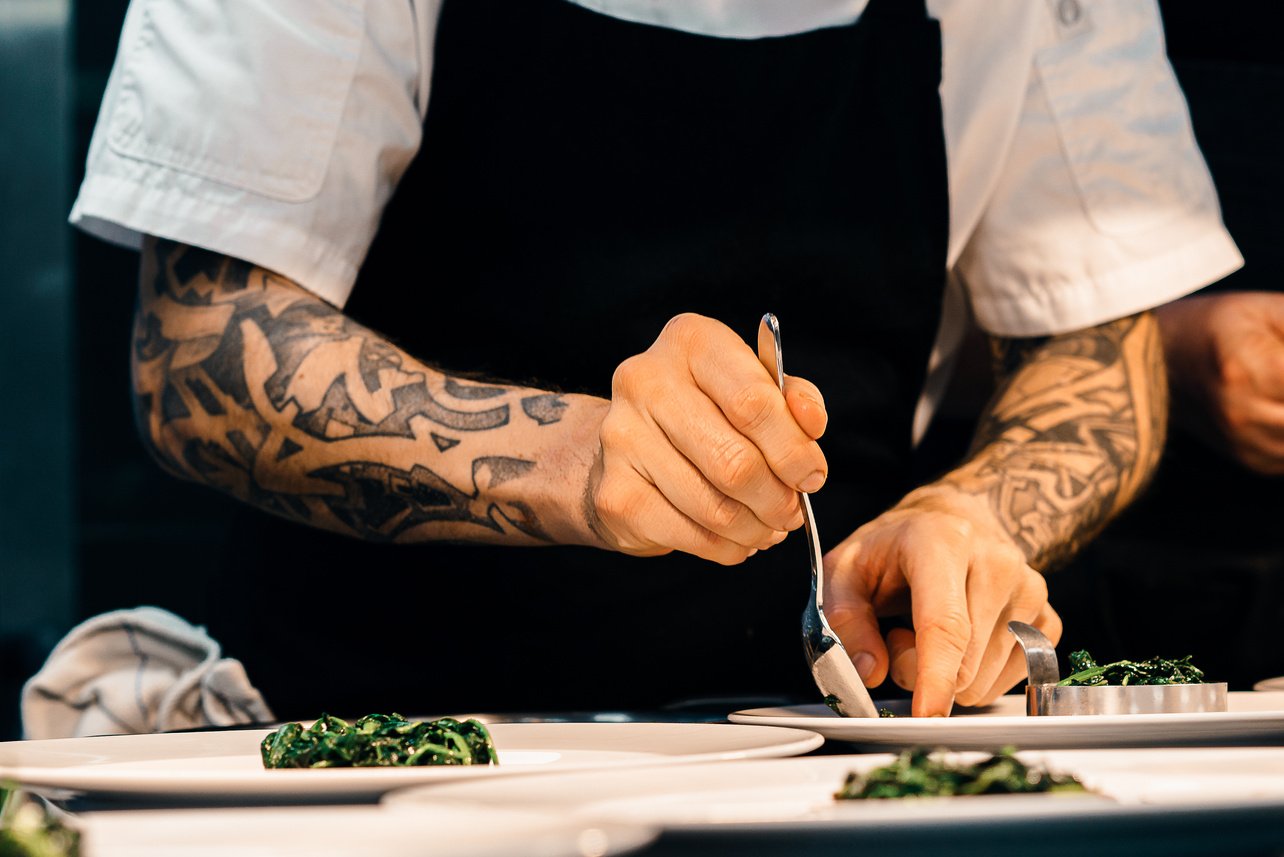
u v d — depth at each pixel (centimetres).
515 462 115
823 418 87
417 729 75
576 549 140
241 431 126
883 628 158
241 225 132
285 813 47
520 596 141
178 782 59
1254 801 41
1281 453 191
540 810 50
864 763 60
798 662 148
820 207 149
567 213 144
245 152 131
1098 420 154
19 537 319
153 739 84
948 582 101
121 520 305
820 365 151
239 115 131
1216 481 210
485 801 51
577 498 108
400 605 141
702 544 96
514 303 144
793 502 91
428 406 121
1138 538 206
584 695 143
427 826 41
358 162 135
